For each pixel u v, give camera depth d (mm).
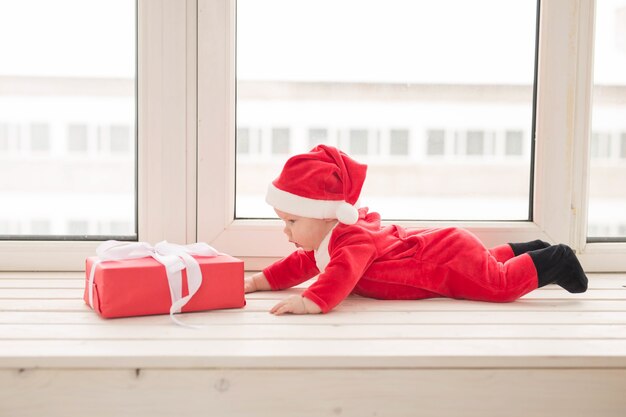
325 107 2195
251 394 1606
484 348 1639
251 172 2188
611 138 2227
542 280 1908
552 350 1635
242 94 2174
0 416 1593
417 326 1748
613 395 1633
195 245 1909
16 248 2127
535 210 2172
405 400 1615
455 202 2227
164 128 2104
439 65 2199
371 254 1896
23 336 1668
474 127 2215
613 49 2209
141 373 1597
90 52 2154
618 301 1938
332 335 1691
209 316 1796
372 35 2188
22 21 2143
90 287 1815
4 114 2164
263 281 1991
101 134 2174
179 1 2082
